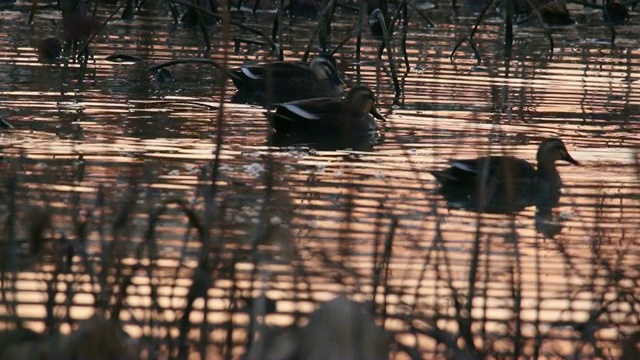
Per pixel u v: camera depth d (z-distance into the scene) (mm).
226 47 14812
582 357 15203
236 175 24594
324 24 43281
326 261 16734
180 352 14375
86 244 17969
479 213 16156
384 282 16125
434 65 40750
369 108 31234
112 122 29781
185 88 35438
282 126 30375
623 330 16047
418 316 15656
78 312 15688
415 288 17359
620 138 29938
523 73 39125
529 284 18109
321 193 23562
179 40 44656
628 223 22406
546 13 53281
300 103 30531
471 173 24531
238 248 16688
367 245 19656
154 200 21047
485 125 31078
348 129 29938
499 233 21422
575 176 26188
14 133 27812
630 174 26391
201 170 24250
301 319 14984
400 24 51062
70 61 38094
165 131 29047
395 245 19906
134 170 21125
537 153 25859
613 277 16750
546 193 24672
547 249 20328
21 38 42156
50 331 14398
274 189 23266
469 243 20453
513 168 24672
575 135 30141
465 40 43938
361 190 24141
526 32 50281
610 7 54938
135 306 15688
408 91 35906
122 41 43281
